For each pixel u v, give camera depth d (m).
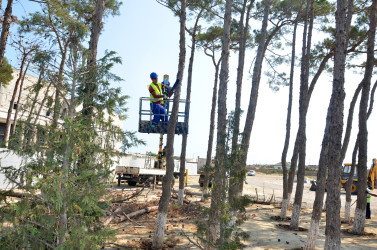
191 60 17.12
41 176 4.33
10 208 4.06
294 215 11.46
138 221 11.12
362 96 11.63
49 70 4.85
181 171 15.20
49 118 4.61
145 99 9.98
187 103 9.91
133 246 7.93
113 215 10.80
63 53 4.96
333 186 6.42
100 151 4.73
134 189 19.50
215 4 17.56
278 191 29.06
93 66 5.09
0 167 4.21
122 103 5.13
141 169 20.94
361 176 11.47
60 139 4.56
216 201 5.91
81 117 4.79
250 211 15.84
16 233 4.05
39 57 4.85
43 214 4.10
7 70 19.55
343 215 16.30
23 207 3.97
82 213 4.45
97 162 4.79
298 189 11.55
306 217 14.85
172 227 10.55
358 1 14.27
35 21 10.79
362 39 14.58
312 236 8.41
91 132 4.76
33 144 4.33
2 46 9.73
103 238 4.65
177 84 8.80
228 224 6.07
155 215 12.25
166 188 8.18
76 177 4.38
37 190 4.25
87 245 4.28
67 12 10.96
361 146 11.59
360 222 11.31
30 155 4.29
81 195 4.43
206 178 6.24
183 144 15.34
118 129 5.06
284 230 11.24
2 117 19.41
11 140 4.23
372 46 11.34
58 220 4.30
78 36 4.97
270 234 10.34
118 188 19.67
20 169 4.30
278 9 16.86
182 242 8.65
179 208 13.83
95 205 4.55
